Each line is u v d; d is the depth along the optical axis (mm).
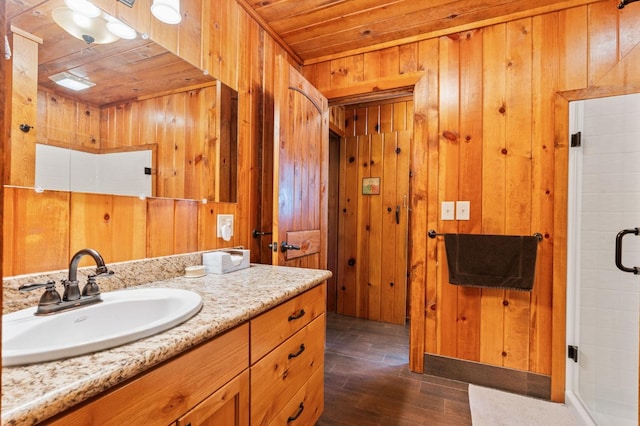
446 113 2025
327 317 3254
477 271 1882
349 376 2037
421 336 2066
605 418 1456
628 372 1404
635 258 1446
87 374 532
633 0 1226
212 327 774
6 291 835
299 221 1957
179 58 1404
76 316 845
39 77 941
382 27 2025
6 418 419
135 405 605
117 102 1153
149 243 1274
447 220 2012
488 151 1927
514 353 1863
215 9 1617
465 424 1570
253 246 1906
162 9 1215
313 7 1838
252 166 1899
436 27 2018
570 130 1746
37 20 937
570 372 1729
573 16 1750
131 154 1210
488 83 1930
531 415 1631
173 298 1010
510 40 1882
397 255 3102
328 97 2383
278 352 1104
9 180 875
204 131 1545
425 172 2068
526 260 1790
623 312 1464
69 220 1012
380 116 3254
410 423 1574
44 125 952
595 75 1705
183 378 715
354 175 3301
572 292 1728
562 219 1754
